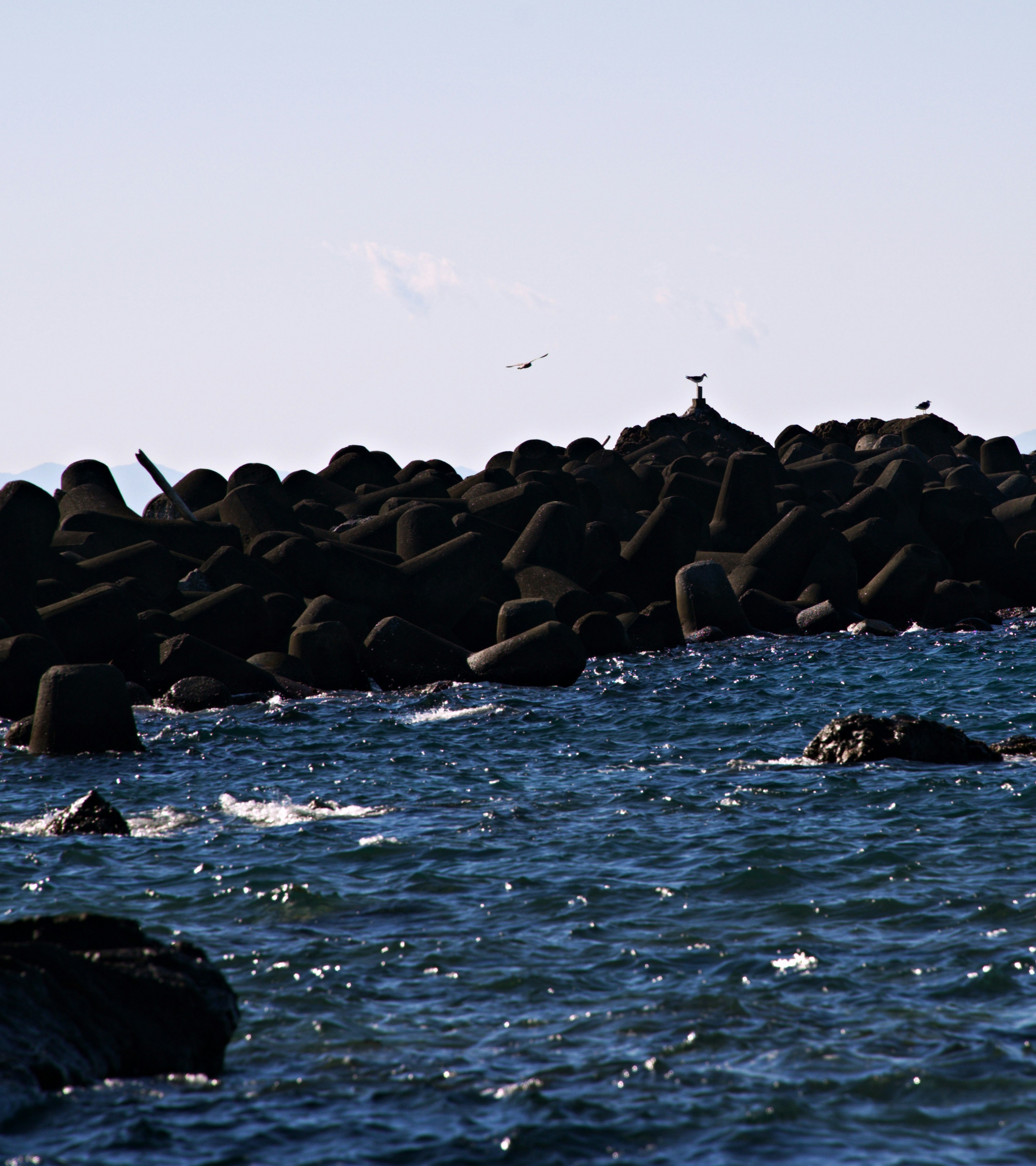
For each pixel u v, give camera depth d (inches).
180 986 1549.0
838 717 4126.5
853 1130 1416.1
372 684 4891.7
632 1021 1713.8
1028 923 2028.8
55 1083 1395.2
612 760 3518.7
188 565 5629.9
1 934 1614.2
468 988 1840.6
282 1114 1443.2
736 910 2153.1
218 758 3582.7
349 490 7514.8
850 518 7106.3
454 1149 1371.8
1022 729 3907.5
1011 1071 1537.9
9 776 3358.8
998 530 7116.1
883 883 2265.0
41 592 4867.1
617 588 6348.4
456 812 2898.6
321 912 2181.3
